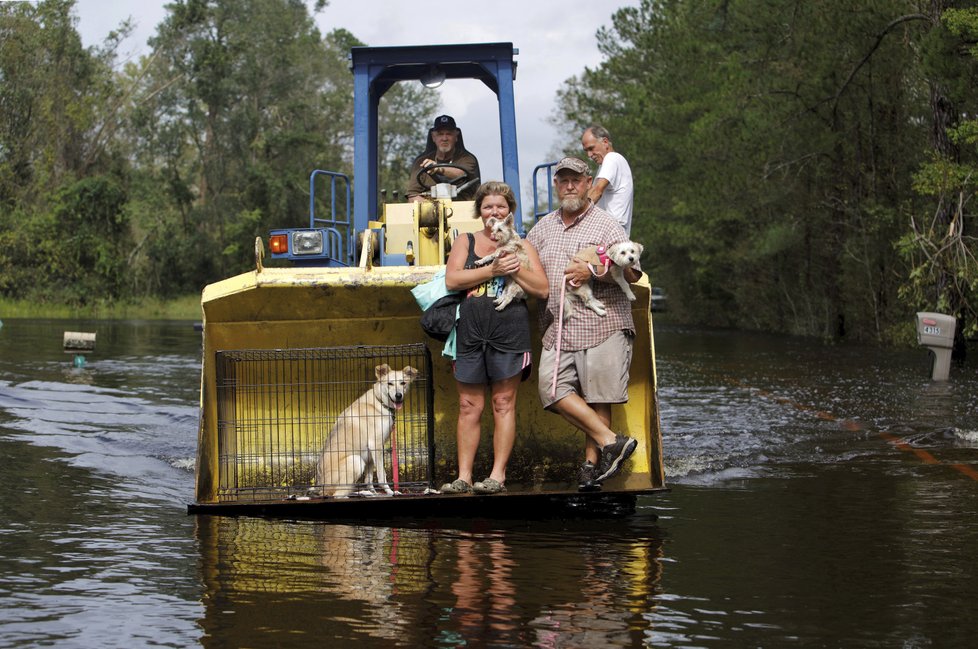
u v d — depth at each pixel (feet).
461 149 27.63
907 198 77.66
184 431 30.14
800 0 73.72
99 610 13.00
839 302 94.22
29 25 186.50
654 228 123.24
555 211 20.53
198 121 190.19
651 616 12.80
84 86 191.62
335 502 18.79
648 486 19.42
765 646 11.75
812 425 31.71
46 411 33.50
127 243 185.37
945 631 12.27
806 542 16.78
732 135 87.66
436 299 19.63
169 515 18.94
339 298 20.29
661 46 115.24
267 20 195.52
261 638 11.94
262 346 20.89
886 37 71.46
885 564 15.37
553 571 14.93
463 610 13.00
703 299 138.10
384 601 13.38
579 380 19.51
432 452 20.51
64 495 20.59
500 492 19.31
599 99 155.43
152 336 85.92
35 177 186.50
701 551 16.19
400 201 32.35
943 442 28.19
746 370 53.36
